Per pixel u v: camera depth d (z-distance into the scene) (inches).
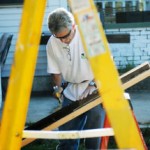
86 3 130.5
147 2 604.1
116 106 133.1
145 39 572.1
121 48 571.8
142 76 183.8
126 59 572.1
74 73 248.8
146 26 569.6
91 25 130.7
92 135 155.3
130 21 581.0
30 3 134.4
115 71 131.5
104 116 246.5
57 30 235.6
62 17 235.8
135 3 604.1
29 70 134.3
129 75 187.8
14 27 553.0
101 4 602.5
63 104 257.1
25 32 134.8
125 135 134.4
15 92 136.1
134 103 505.0
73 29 241.0
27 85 134.9
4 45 492.1
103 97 132.8
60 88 262.1
